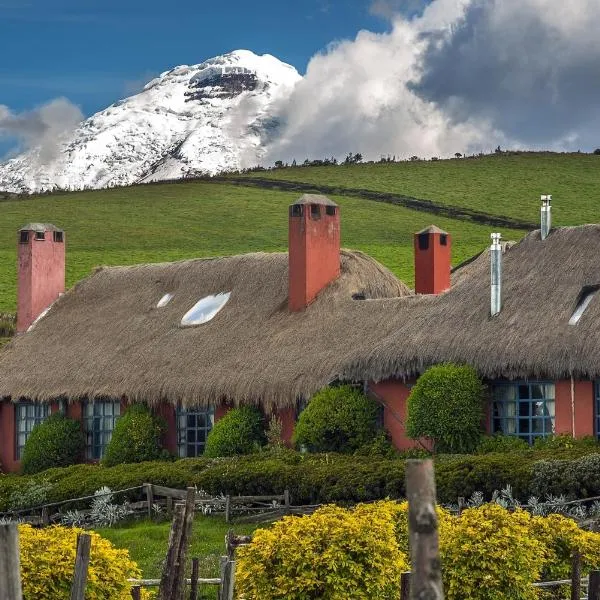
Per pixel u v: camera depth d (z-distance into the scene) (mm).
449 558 21125
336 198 135500
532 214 121250
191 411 49031
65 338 56031
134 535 34250
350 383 44031
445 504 32781
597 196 126938
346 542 20109
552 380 40094
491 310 42406
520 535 21266
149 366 50406
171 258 111938
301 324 48656
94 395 50688
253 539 20625
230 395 46406
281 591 19922
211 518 36031
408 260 106188
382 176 144250
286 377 45344
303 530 20359
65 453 51531
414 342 42812
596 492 30547
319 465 37062
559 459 32281
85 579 16938
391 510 22906
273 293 51938
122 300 57219
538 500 31219
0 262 109812
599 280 41438
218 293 53938
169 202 140375
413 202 130375
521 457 33719
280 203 136625
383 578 20141
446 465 33844
